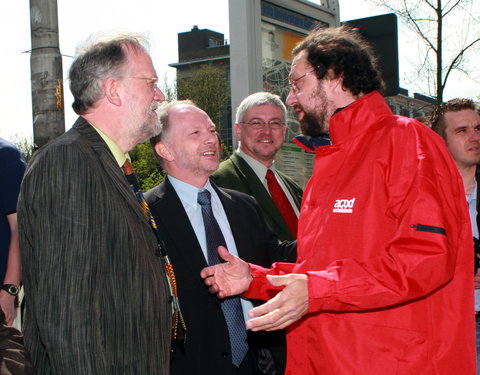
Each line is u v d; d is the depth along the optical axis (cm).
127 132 208
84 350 172
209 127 276
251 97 359
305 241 213
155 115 218
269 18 491
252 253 280
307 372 208
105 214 185
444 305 196
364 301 181
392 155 197
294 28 519
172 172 277
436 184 189
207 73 3447
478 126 339
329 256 200
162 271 203
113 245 186
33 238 179
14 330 191
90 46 205
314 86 219
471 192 344
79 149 188
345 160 208
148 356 190
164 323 199
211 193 286
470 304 199
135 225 194
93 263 178
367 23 454
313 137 233
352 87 214
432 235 180
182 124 272
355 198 199
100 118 204
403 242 184
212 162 274
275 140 352
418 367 188
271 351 269
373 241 193
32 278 184
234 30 458
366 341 191
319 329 200
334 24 569
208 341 248
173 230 258
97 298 179
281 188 361
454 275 198
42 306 172
